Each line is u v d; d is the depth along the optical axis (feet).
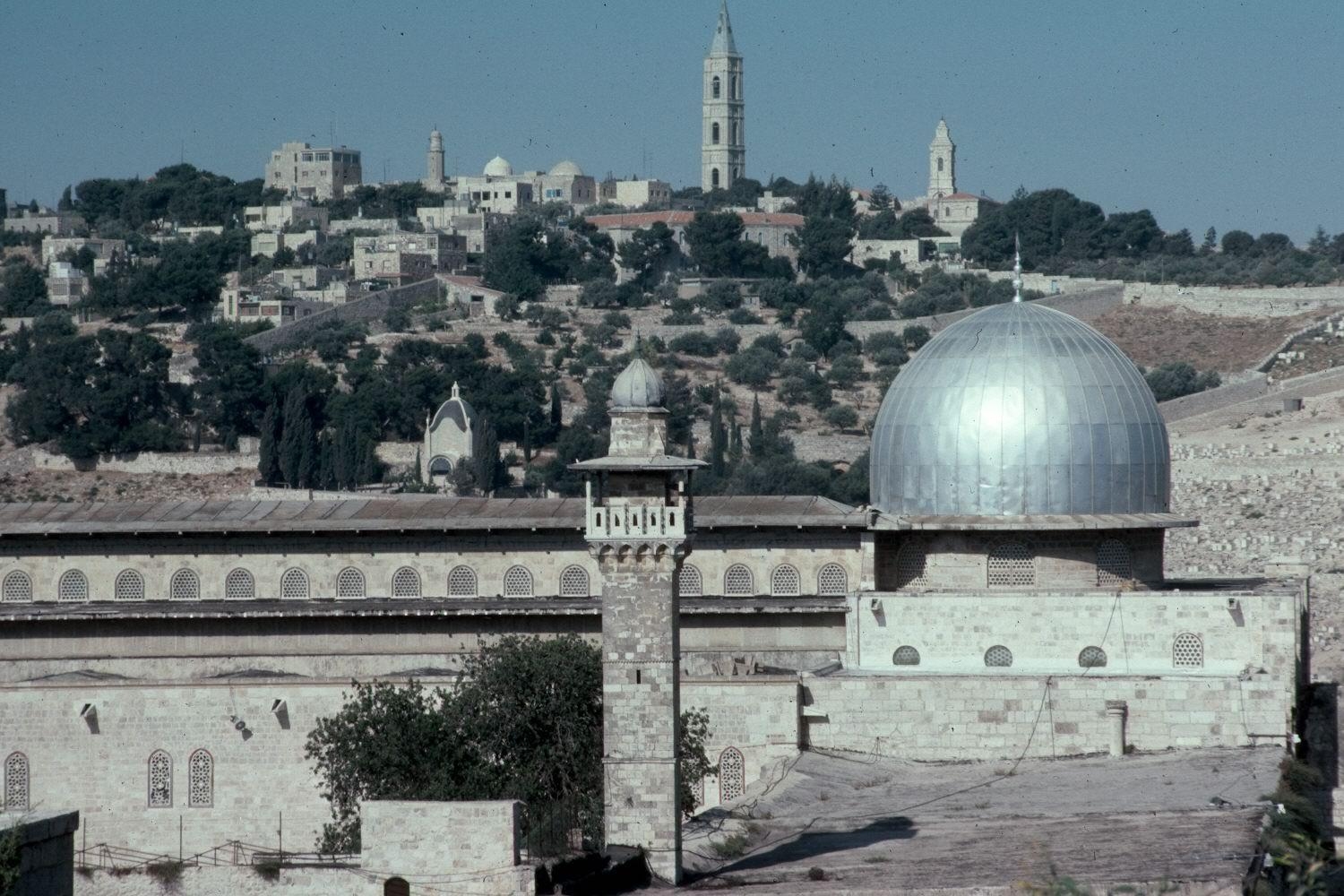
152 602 510.99
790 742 447.83
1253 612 456.04
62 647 503.20
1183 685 444.55
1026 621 464.24
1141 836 367.04
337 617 498.28
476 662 438.81
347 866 363.97
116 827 461.37
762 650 491.31
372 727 414.82
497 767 412.77
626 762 356.18
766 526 492.95
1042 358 473.26
